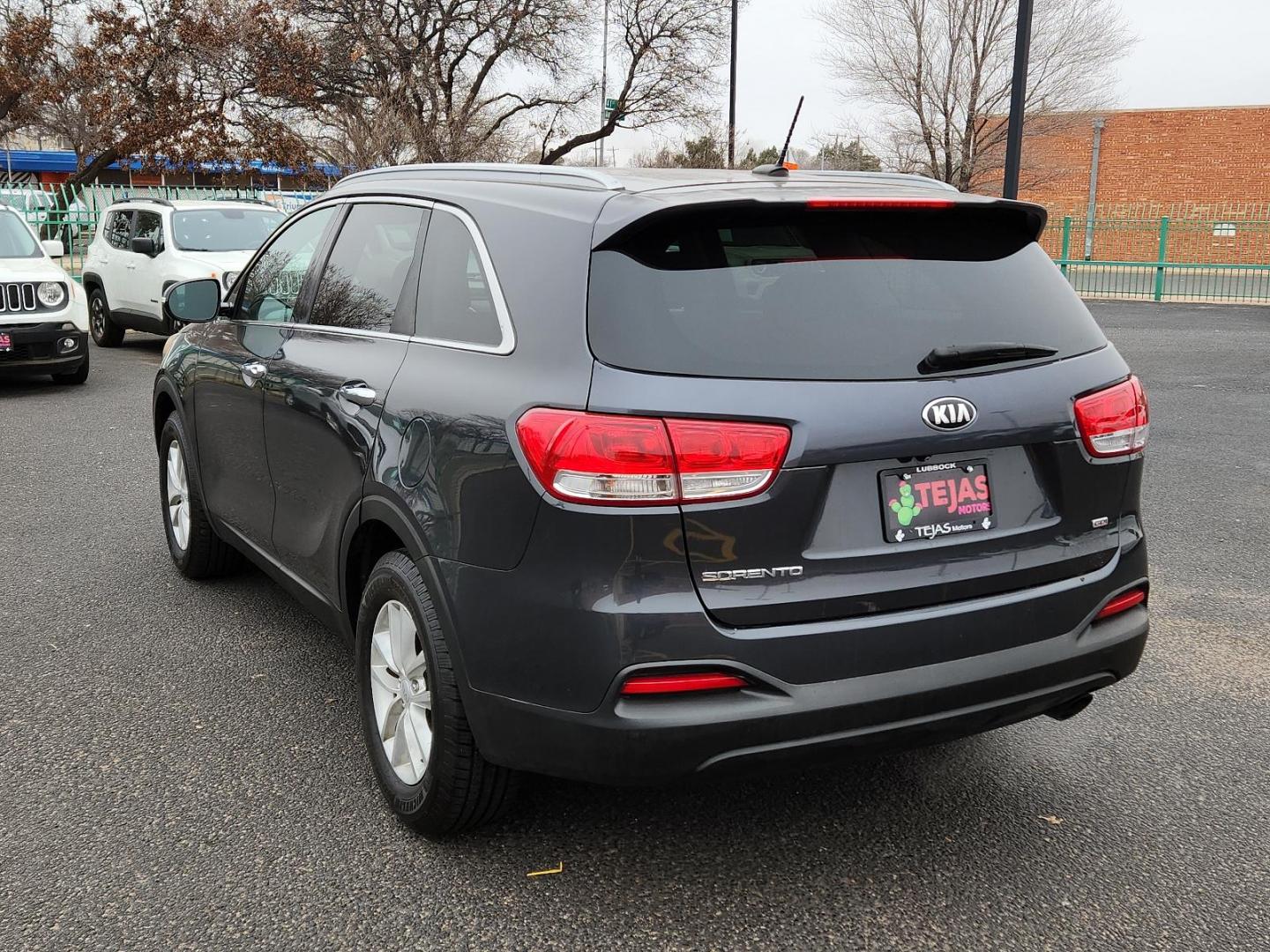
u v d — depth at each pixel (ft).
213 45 96.73
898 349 8.50
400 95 90.48
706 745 7.97
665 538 7.86
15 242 37.42
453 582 8.81
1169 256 78.02
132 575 17.40
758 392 7.97
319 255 12.87
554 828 10.12
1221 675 13.57
